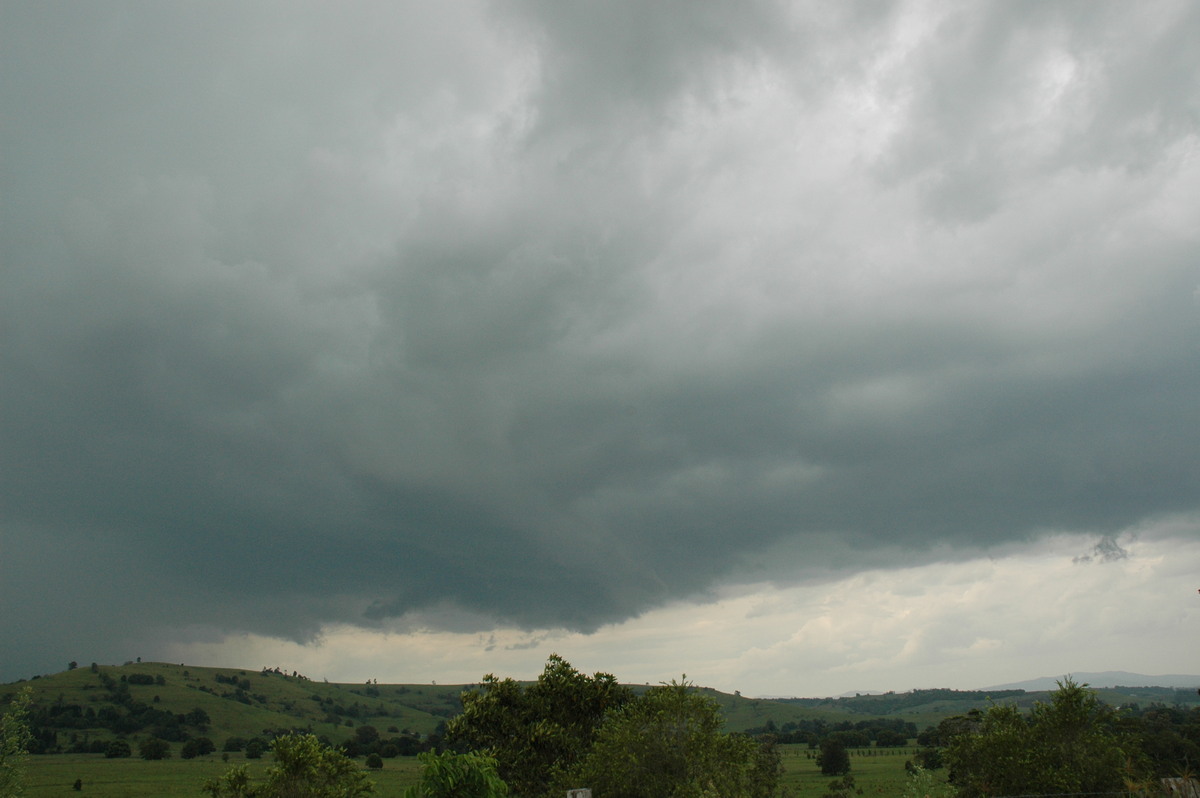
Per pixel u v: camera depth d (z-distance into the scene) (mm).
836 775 100125
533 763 33219
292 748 33875
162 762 132125
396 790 89688
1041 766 24719
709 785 24156
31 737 32406
